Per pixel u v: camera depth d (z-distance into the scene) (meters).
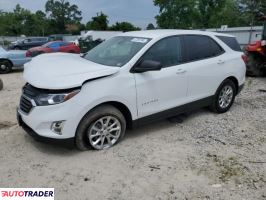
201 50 5.31
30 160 3.96
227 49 5.81
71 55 5.22
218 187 3.39
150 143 4.51
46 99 3.73
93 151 4.18
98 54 4.91
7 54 12.70
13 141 4.53
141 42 4.61
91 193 3.28
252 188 3.37
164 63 4.69
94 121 4.03
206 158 4.05
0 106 6.57
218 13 47.16
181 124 5.31
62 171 3.70
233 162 3.94
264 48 9.70
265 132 4.98
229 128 5.14
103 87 3.96
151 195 3.25
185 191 3.32
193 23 49.59
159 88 4.58
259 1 36.88
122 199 3.18
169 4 49.34
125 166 3.83
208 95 5.49
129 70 4.24
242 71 6.06
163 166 3.84
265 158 4.06
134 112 4.37
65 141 3.84
